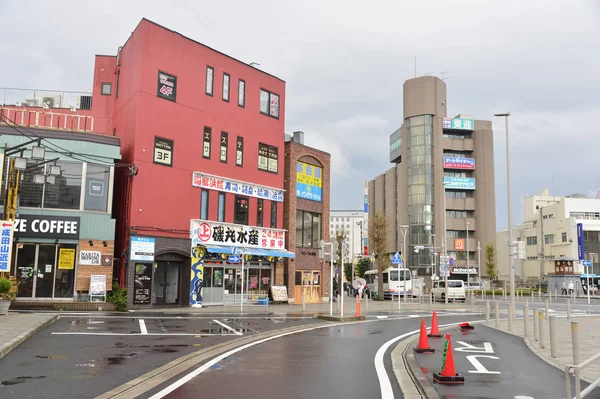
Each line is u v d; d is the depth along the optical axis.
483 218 77.94
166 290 27.38
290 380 8.66
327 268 37.50
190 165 28.67
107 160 25.17
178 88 28.53
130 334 14.40
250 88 32.88
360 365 10.30
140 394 7.50
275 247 33.03
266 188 33.06
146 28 27.27
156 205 26.75
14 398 7.12
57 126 27.36
